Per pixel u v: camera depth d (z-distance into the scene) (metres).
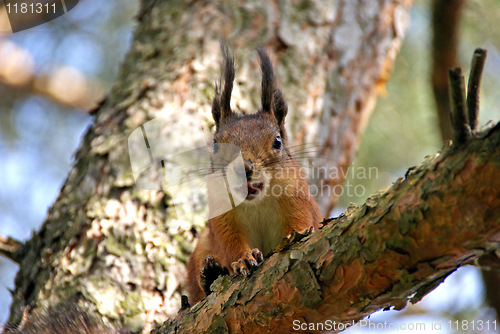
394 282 5.73
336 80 11.76
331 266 6.04
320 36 11.77
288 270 6.42
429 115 13.98
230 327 6.82
